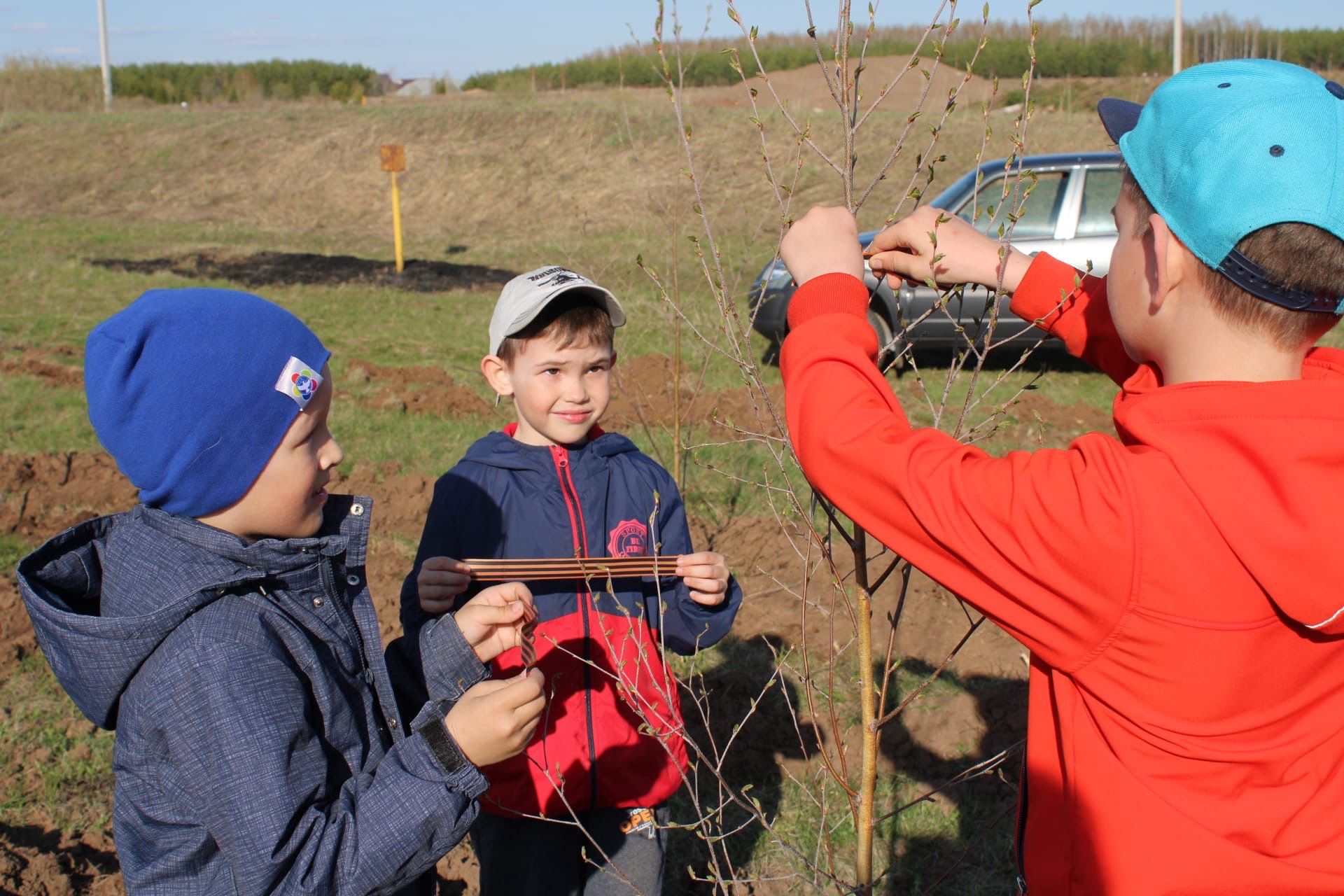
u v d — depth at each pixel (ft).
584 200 57.21
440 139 68.85
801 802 10.52
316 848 4.31
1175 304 3.91
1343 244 3.50
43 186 67.10
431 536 7.28
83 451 20.90
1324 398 3.57
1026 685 12.28
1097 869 3.92
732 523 16.84
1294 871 3.67
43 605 4.50
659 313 27.35
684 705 12.11
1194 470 3.60
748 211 19.75
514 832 6.88
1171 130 3.82
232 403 4.60
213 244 53.47
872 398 4.22
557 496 7.27
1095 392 25.70
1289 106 3.60
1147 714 3.82
